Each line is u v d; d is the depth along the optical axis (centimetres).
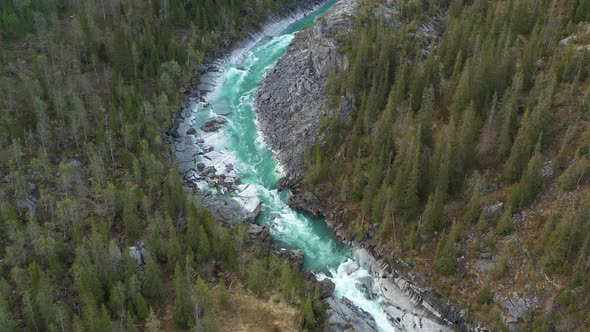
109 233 10894
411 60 14538
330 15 16300
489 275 10156
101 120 13725
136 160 12250
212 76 17062
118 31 15112
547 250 9856
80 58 15400
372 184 11675
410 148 11256
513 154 10944
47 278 9606
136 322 9725
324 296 10869
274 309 10294
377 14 15938
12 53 15225
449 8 16288
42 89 13762
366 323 10519
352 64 14050
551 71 12100
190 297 9788
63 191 11850
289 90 15562
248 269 10688
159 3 17675
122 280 10100
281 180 13500
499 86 12250
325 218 12550
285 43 18900
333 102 14025
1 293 9275
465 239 10856
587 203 9638
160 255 10906
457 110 12106
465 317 10238
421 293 10781
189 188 13112
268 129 14975
